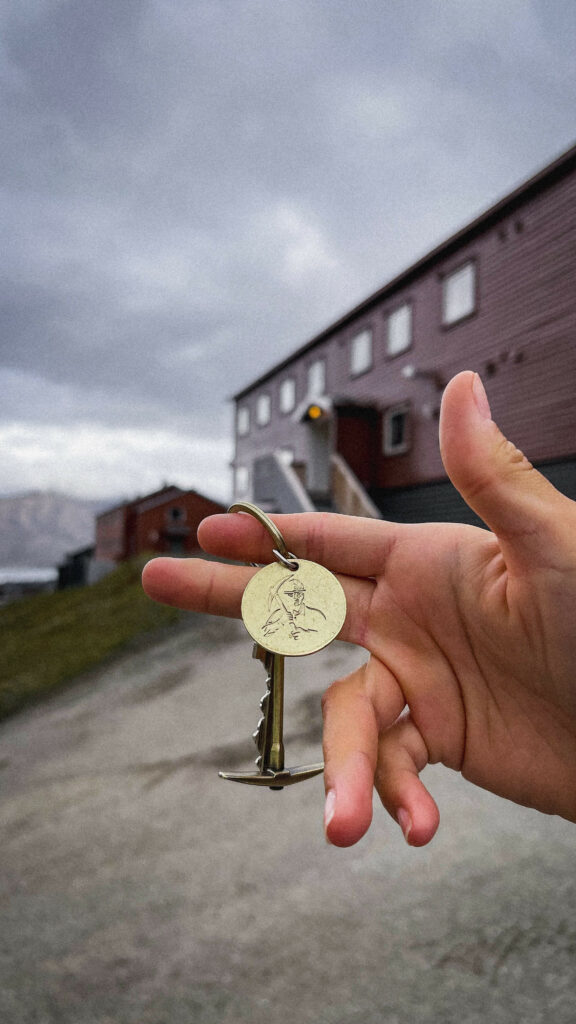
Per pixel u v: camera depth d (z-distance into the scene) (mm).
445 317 14422
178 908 3193
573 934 2381
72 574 29984
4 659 11867
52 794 5312
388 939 2584
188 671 8172
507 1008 2127
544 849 2969
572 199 11172
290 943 2699
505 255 12734
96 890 3547
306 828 3791
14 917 3359
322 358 19797
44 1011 2574
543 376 11688
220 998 2475
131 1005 2535
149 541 20766
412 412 15266
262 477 17078
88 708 7773
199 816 4281
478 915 2602
